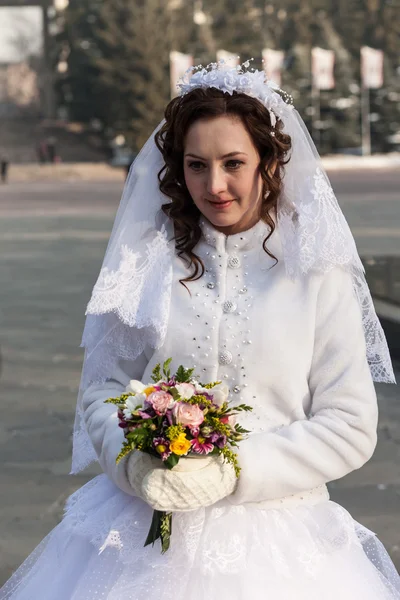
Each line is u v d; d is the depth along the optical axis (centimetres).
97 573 229
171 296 240
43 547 269
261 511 224
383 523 485
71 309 1175
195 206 242
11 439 636
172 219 245
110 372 246
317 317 230
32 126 6462
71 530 244
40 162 5584
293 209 236
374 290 988
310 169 234
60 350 926
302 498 230
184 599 216
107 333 244
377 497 525
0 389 772
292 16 6278
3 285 1403
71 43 6091
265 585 215
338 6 6362
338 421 221
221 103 222
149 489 205
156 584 217
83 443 259
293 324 229
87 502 247
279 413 231
